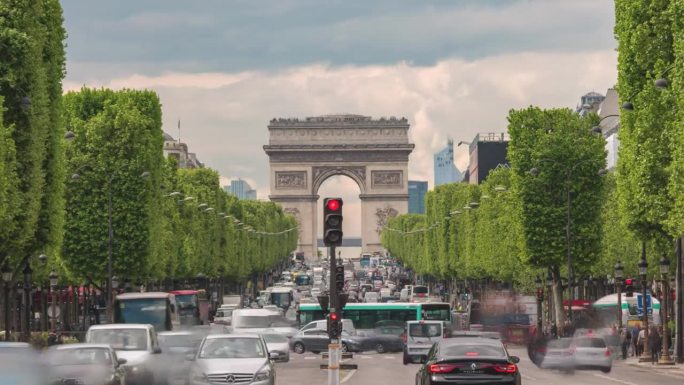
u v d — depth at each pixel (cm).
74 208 15325
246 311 13775
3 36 9438
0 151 8656
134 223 15488
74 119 15562
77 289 18700
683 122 8944
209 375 6656
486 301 18825
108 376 6253
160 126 16762
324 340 15550
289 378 9825
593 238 15925
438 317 17250
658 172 10006
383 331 16412
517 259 18862
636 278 18212
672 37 10188
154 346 7544
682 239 11744
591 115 16262
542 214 15938
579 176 15925
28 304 11838
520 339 18000
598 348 10588
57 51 11006
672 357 12975
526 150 16100
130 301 12612
